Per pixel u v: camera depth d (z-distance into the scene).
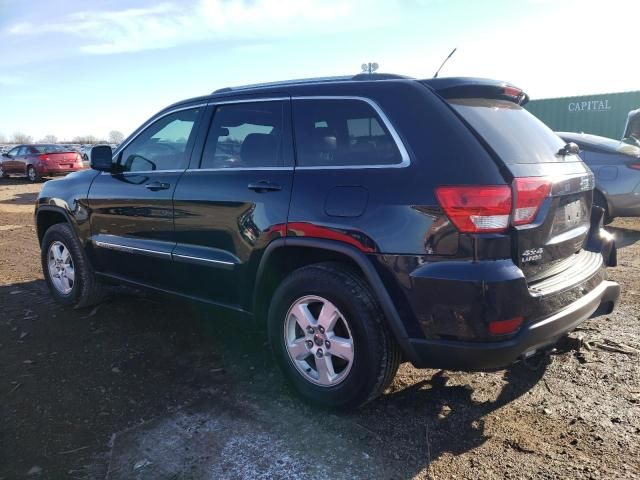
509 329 2.61
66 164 22.20
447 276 2.61
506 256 2.61
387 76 3.22
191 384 3.54
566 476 2.54
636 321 4.34
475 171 2.62
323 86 3.29
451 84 2.95
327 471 2.62
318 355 3.12
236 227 3.44
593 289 3.14
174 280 4.00
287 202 3.17
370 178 2.90
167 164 4.11
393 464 2.66
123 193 4.30
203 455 2.77
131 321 4.68
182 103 4.16
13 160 22.62
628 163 7.32
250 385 3.51
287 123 3.38
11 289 5.80
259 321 3.52
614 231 8.18
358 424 3.02
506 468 2.61
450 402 3.23
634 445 2.74
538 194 2.71
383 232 2.78
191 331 4.44
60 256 5.11
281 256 3.34
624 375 3.45
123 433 2.99
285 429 2.99
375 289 2.82
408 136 2.86
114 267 4.54
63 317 4.83
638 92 15.48
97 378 3.64
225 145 3.72
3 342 4.29
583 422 2.96
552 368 3.60
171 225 3.91
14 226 10.68
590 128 16.44
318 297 3.07
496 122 2.97
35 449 2.86
